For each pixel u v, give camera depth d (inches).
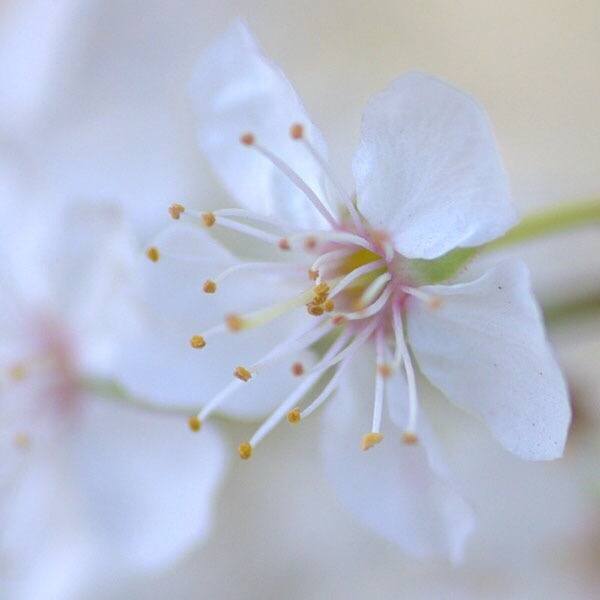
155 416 6.3
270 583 6.9
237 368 5.7
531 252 6.8
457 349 5.6
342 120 7.1
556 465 6.8
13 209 6.4
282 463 7.0
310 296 5.7
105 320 6.3
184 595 6.9
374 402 5.7
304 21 7.4
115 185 6.9
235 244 6.4
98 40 7.2
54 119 7.0
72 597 6.5
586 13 7.4
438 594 6.9
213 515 6.9
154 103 7.1
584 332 6.5
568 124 7.3
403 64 7.4
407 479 5.7
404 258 5.6
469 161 5.4
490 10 7.5
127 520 6.3
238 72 5.7
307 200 5.7
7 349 6.4
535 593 6.8
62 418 6.4
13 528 6.4
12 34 7.2
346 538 7.0
